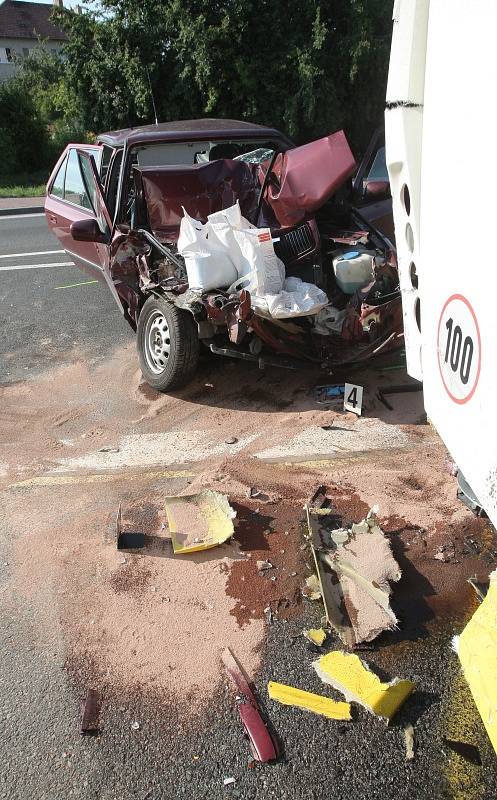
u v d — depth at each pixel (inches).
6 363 230.4
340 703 95.3
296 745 89.7
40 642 109.3
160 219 202.5
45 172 928.9
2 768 89.4
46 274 343.6
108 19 629.9
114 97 653.9
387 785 84.4
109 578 122.3
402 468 151.4
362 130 614.9
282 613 111.9
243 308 161.5
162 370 193.0
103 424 184.2
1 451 172.1
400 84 84.4
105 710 96.6
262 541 129.3
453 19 70.1
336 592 114.7
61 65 701.9
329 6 568.4
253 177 210.7
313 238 194.9
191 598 116.4
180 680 100.8
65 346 243.3
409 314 96.9
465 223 69.6
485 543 125.0
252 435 171.9
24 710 97.5
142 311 195.8
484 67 63.9
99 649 107.2
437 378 83.0
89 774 88.0
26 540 134.3
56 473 159.8
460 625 107.8
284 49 576.1
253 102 591.8
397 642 105.2
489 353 66.2
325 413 180.4
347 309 177.0
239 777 86.4
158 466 159.9
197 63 583.5
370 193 243.0
